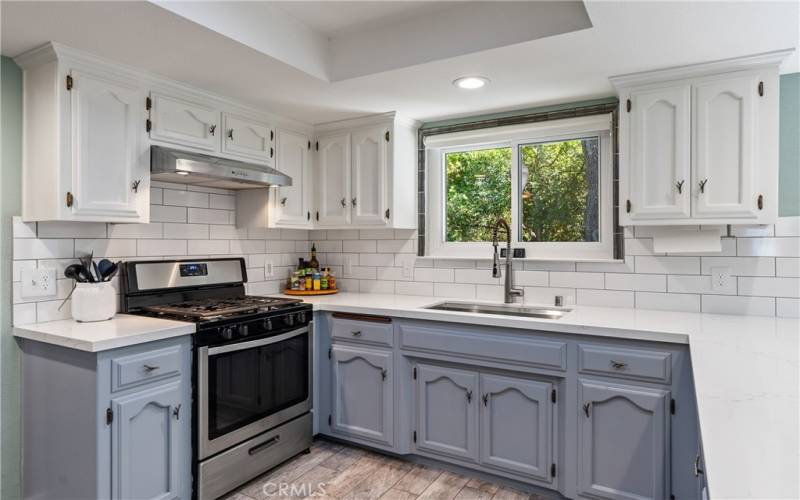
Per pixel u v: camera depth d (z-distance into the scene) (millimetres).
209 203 2951
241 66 2227
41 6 1663
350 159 3186
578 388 2166
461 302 2979
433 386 2559
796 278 2254
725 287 2389
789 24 1784
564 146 2900
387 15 2213
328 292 3291
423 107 2883
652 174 2305
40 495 2062
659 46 1992
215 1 1878
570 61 2162
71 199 2014
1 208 2057
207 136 2596
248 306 2523
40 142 2045
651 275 2559
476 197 3174
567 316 2346
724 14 1710
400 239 3318
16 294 2090
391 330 2648
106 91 2145
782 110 2279
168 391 2055
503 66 2234
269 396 2521
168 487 2061
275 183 2797
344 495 2338
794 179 2260
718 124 2174
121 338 1870
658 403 1999
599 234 2789
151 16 1746
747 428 934
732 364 1431
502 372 2369
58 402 1966
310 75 2350
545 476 2270
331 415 2863
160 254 2668
